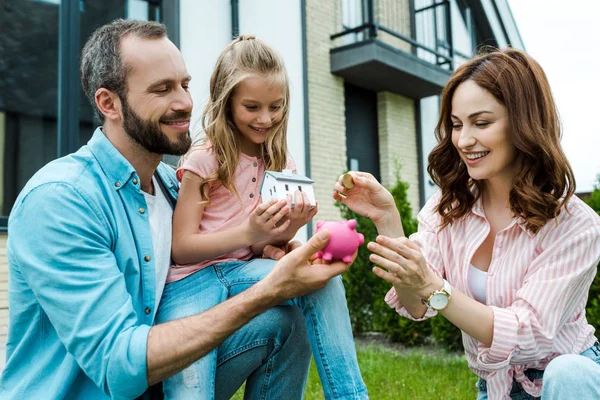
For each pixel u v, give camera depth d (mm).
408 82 7828
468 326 1484
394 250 1430
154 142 1503
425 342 5207
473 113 1563
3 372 1441
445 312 1487
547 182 1592
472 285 1747
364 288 5457
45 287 1294
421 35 8891
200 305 1600
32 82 4844
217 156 1801
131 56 1451
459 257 1763
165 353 1241
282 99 1898
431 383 3430
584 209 1593
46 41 4898
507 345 1458
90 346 1262
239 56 1866
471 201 1781
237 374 1737
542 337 1477
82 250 1317
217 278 1701
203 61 5371
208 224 1775
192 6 5328
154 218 1651
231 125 1897
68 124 4863
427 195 8734
